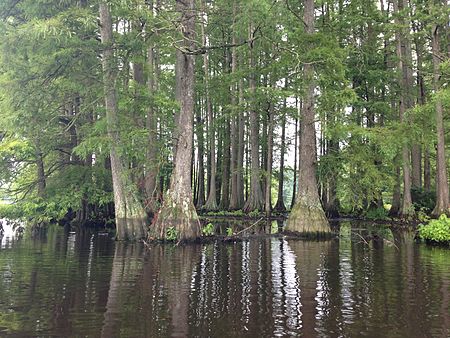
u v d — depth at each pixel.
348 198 20.06
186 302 6.88
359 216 26.77
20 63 14.49
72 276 8.86
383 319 6.02
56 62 14.73
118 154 15.12
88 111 18.48
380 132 18.03
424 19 20.05
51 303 6.79
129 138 15.22
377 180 19.50
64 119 20.58
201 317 6.09
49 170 21.67
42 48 14.02
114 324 5.77
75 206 20.00
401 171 27.53
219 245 14.24
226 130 34.47
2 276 8.84
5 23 14.09
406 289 7.79
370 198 19.89
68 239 15.95
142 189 18.58
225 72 30.69
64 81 15.57
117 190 15.55
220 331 5.50
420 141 21.30
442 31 23.77
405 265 10.34
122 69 15.39
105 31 15.14
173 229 14.41
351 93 16.12
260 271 9.54
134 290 7.67
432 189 27.30
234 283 8.27
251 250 13.07
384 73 23.31
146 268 9.84
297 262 10.79
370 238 16.53
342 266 10.20
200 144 35.34
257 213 26.95
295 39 16.28
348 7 21.95
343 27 22.34
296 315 6.20
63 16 13.84
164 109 15.72
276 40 20.19
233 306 6.66
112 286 7.96
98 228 20.97
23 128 15.62
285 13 20.27
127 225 15.42
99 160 19.31
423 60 26.12
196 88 27.80
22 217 18.92
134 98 15.29
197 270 9.62
